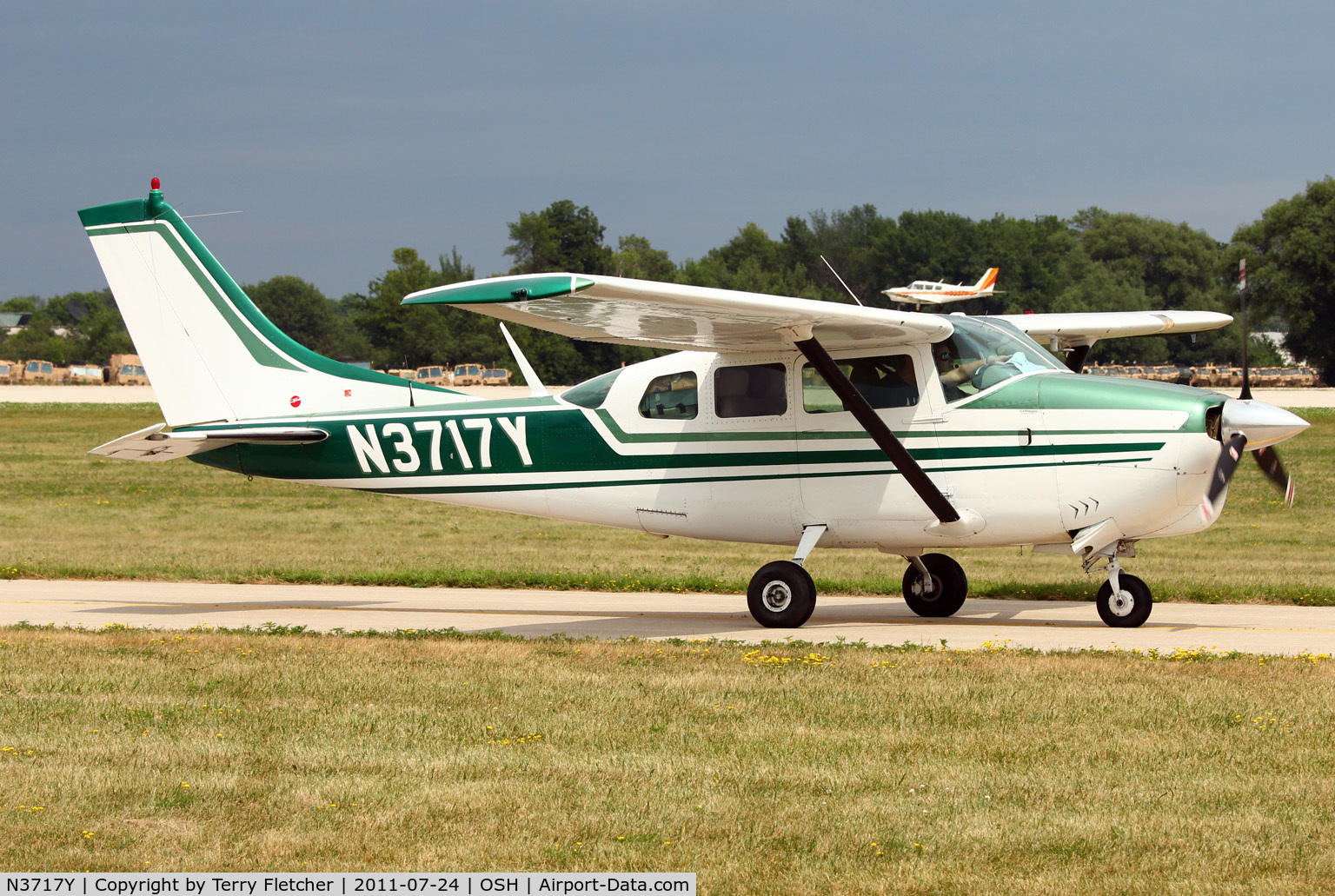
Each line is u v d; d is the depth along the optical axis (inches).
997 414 1107.9
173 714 761.0
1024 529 1110.4
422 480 1305.4
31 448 4210.1
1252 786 606.2
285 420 1337.4
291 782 619.2
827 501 1159.0
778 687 831.7
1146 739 692.7
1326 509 2390.5
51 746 684.7
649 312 1003.3
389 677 872.9
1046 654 941.8
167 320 1347.2
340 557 1771.7
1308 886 489.7
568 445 1251.8
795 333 1069.8
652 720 746.8
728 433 1192.8
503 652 979.3
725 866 513.3
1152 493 1066.1
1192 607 1270.9
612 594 1461.6
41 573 1588.3
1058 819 563.5
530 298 917.8
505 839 542.6
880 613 1270.9
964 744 685.3
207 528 2206.0
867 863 515.2
